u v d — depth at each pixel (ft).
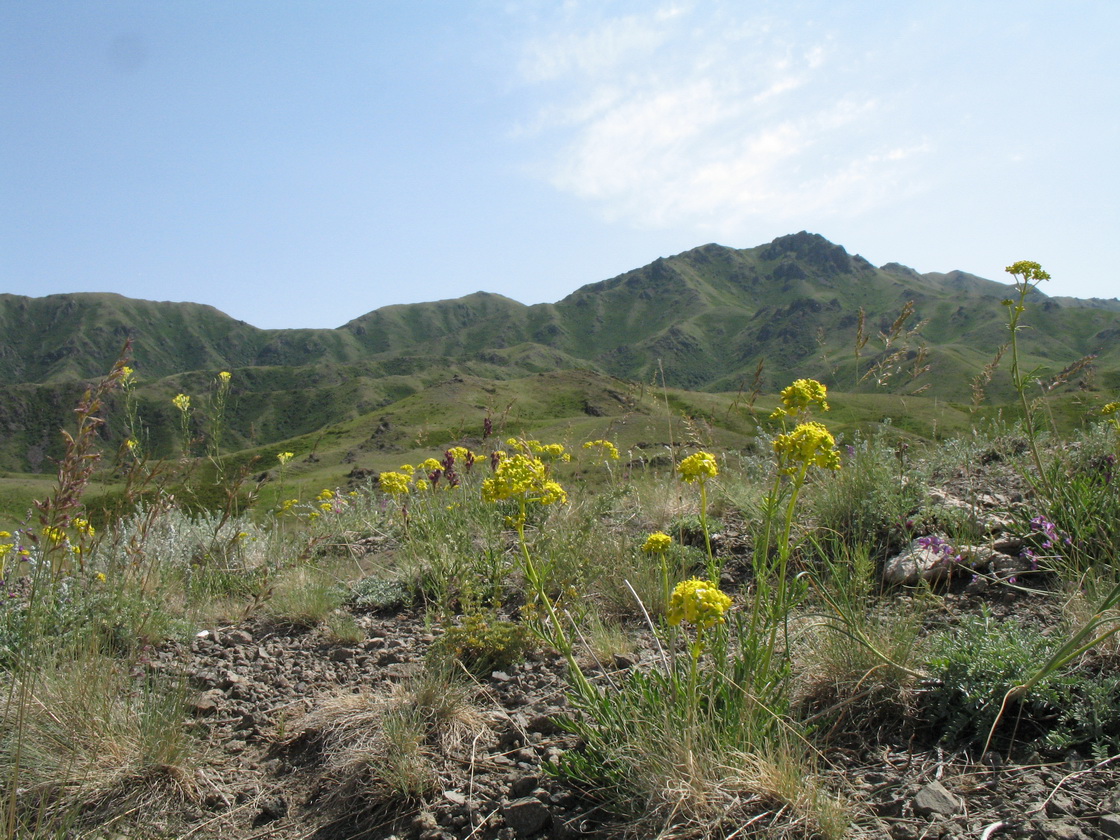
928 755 8.39
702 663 10.41
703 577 15.25
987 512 14.17
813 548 14.58
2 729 10.64
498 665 13.29
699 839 7.27
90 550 12.25
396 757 9.86
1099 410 14.78
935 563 12.96
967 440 18.53
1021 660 8.75
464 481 21.35
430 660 12.98
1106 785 7.18
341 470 165.37
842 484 16.15
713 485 20.11
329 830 9.32
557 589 16.15
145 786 10.34
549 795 8.73
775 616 8.43
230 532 21.95
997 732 8.43
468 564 16.72
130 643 14.17
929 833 6.97
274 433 587.68
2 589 15.17
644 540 17.38
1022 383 12.98
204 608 17.98
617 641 12.80
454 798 9.25
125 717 11.19
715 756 7.91
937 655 9.66
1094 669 8.96
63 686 11.27
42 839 8.63
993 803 7.30
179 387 462.60
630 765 8.16
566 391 277.64
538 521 17.28
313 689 13.44
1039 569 11.85
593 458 24.66
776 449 8.37
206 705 12.91
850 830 7.20
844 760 8.61
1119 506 12.07
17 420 485.97
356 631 15.79
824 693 9.83
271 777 10.68
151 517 13.24
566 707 10.89
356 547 23.84
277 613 17.70
